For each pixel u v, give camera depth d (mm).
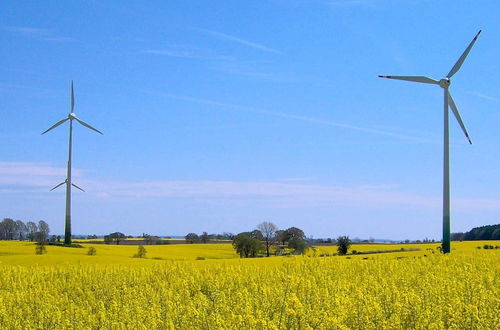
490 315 15477
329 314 15453
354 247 92062
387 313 16281
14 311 19891
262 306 18312
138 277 33438
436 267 31906
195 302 19156
